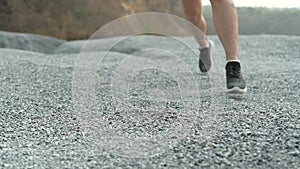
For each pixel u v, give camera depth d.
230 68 4.03
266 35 9.05
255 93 4.46
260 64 6.23
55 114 3.96
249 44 8.11
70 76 5.37
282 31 9.80
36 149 3.32
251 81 5.05
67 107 4.14
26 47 8.01
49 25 9.70
